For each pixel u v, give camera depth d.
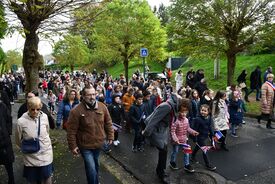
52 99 13.70
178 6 14.00
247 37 13.65
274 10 12.87
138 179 6.06
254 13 13.11
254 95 16.73
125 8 22.34
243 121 10.76
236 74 22.48
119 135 9.80
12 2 5.73
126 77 23.78
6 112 5.21
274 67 20.83
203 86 11.72
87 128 4.71
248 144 8.28
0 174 6.01
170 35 15.12
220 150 7.80
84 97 4.75
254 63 23.31
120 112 8.60
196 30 13.95
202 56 15.16
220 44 14.00
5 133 4.99
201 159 7.17
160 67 44.38
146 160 7.21
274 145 8.13
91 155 4.76
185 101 6.14
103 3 6.96
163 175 5.84
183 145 6.30
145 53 15.48
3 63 26.42
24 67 7.32
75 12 6.91
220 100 7.81
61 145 7.93
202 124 6.61
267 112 9.88
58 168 6.32
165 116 5.64
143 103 8.18
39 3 6.27
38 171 4.57
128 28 22.50
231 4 12.88
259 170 6.40
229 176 6.12
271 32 12.86
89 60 43.50
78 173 6.05
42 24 6.88
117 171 6.54
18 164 6.54
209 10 13.29
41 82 20.34
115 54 23.28
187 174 6.25
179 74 19.81
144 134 5.64
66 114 7.35
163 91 13.15
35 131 4.48
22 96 22.36
